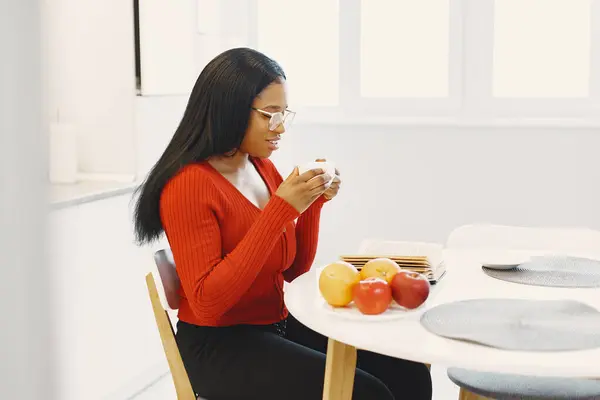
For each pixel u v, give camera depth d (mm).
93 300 2717
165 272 1816
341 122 3951
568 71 3807
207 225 1732
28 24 502
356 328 1431
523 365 1229
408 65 3996
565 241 2408
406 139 3898
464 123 3797
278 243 1872
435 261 1882
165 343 1680
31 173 517
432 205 3906
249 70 1800
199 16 3572
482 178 3824
